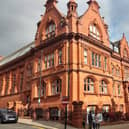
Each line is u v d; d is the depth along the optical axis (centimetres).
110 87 3272
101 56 3212
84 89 2794
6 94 4453
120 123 2908
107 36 3475
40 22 3472
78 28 2847
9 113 2511
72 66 2673
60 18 3005
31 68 3712
